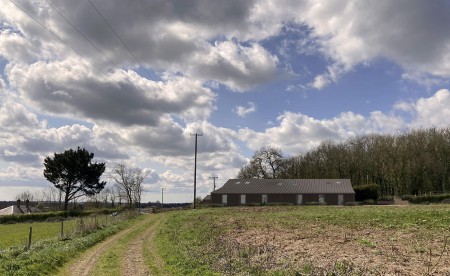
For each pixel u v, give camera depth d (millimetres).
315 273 14984
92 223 38656
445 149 95750
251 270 16250
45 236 37750
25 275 17188
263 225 36031
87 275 18547
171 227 41531
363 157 109750
